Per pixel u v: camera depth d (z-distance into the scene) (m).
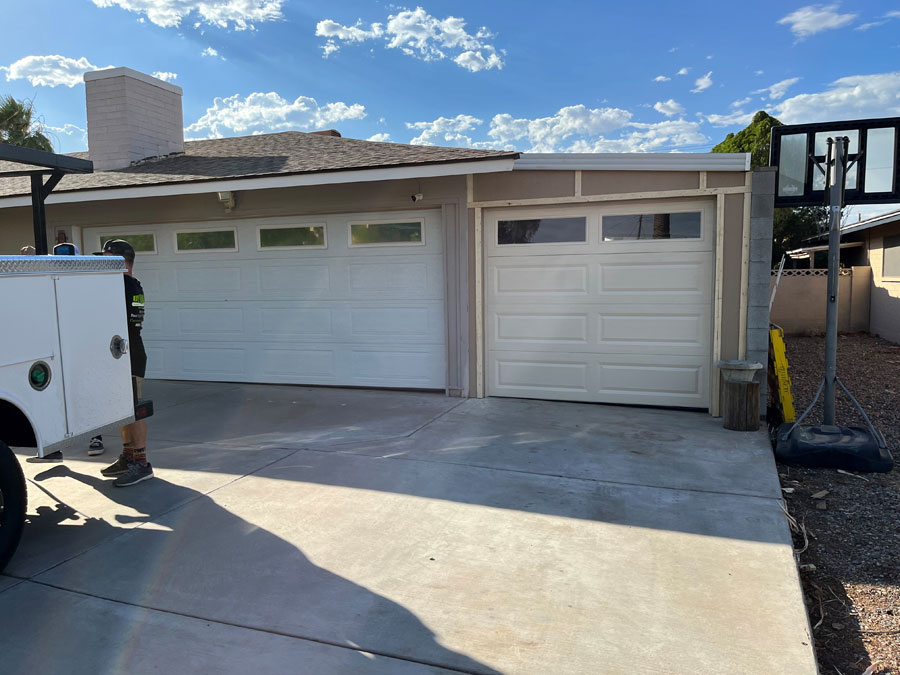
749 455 5.37
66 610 3.06
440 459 5.29
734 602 3.09
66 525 4.04
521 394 7.59
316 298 8.31
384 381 8.14
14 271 3.39
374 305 8.08
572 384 7.38
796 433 5.56
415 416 6.77
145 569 3.46
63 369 3.73
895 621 3.15
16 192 8.46
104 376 4.06
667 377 7.02
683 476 4.85
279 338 8.54
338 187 7.87
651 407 7.10
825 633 3.07
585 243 7.15
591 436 5.96
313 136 10.56
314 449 5.61
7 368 3.35
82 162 4.23
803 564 3.72
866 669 2.79
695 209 6.74
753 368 6.07
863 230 16.64
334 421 6.62
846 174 6.04
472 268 7.48
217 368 8.88
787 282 16.33
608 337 7.18
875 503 4.59
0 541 3.35
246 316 8.66
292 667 2.63
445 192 7.45
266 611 3.04
